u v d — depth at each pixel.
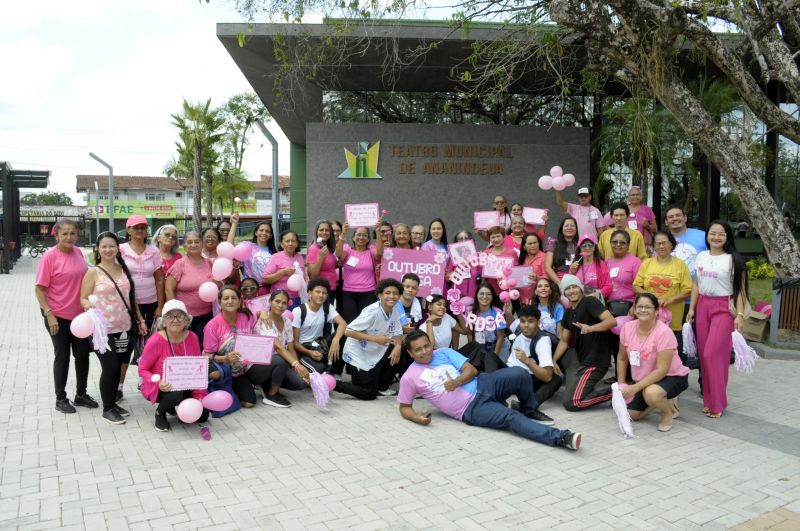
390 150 16.19
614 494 4.16
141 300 6.35
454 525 3.69
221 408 5.45
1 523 3.67
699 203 18.70
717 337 5.93
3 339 10.12
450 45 13.22
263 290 7.15
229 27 12.43
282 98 16.16
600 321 6.21
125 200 63.25
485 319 6.70
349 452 4.94
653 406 5.53
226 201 49.25
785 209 18.95
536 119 16.64
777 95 18.02
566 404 6.20
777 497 4.14
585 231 8.93
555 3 7.70
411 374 5.80
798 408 6.24
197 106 31.30
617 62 8.21
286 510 3.87
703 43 8.09
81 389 6.08
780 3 7.62
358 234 7.69
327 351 6.73
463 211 16.33
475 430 5.54
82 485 4.23
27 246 39.03
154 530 3.60
